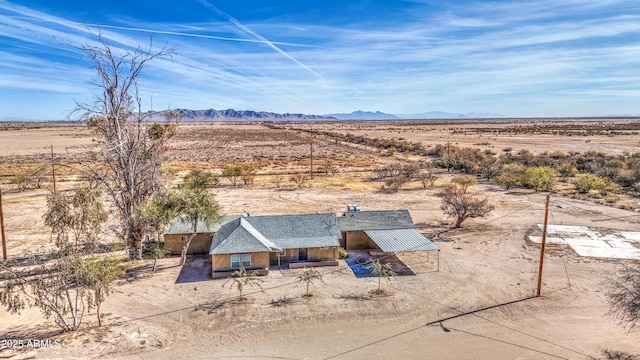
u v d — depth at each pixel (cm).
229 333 1964
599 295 2381
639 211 4409
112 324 2036
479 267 2853
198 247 3141
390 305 2259
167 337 1920
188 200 2783
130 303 2280
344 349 1817
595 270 2777
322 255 2931
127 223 2950
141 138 3139
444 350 1805
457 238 3541
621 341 1878
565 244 3347
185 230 3089
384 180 6531
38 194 5266
